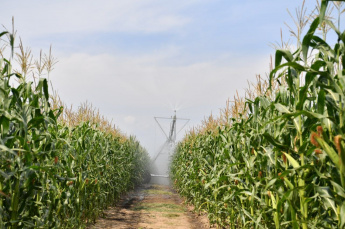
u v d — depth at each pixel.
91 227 8.84
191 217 11.29
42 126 4.77
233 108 7.18
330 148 3.42
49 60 6.12
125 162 17.23
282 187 4.35
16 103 4.21
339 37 3.45
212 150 9.68
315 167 3.88
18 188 4.25
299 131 4.07
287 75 4.39
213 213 9.15
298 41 4.29
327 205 3.73
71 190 7.10
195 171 11.42
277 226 4.71
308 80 3.68
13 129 4.45
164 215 11.62
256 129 5.61
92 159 9.38
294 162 3.95
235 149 6.62
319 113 3.58
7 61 4.38
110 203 12.80
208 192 10.33
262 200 5.13
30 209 4.68
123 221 10.20
